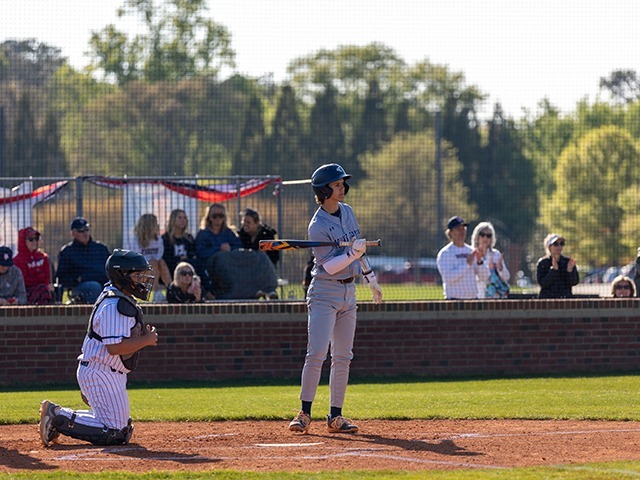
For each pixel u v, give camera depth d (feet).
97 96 322.55
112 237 145.89
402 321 131.03
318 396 107.24
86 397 75.87
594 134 258.37
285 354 129.29
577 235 263.70
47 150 295.07
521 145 298.97
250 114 355.36
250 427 84.79
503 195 303.07
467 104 351.25
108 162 320.09
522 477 59.36
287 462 66.54
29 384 124.16
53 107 303.27
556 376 128.98
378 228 278.67
